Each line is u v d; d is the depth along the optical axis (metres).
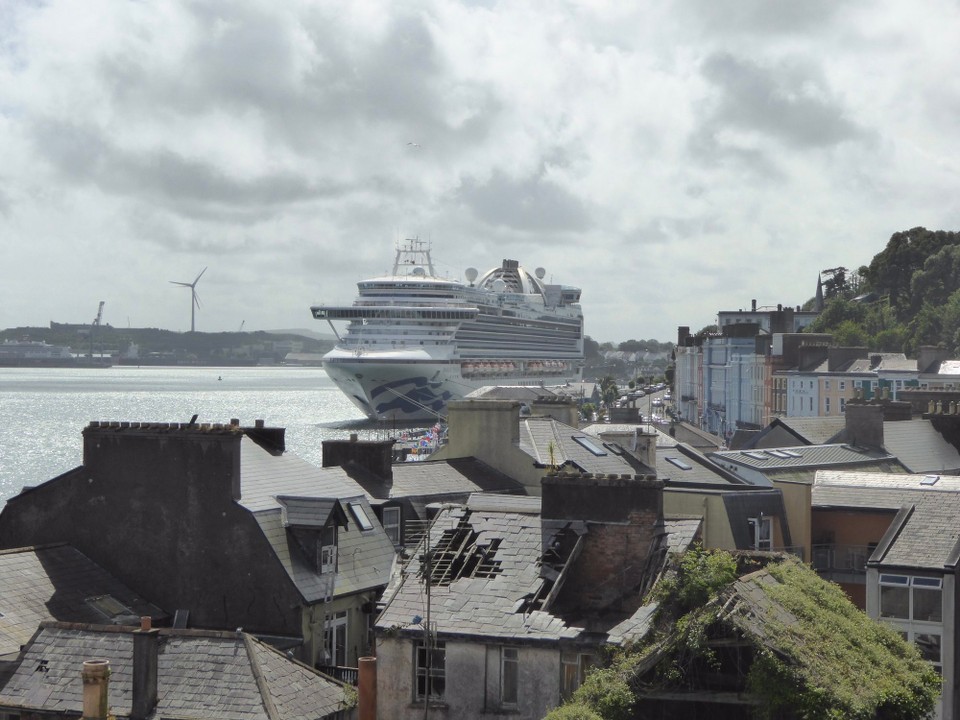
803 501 59.59
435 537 41.38
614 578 39.44
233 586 48.31
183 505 49.44
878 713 33.28
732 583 34.22
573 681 35.53
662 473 70.56
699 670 32.53
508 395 154.12
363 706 36.19
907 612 49.19
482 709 36.19
